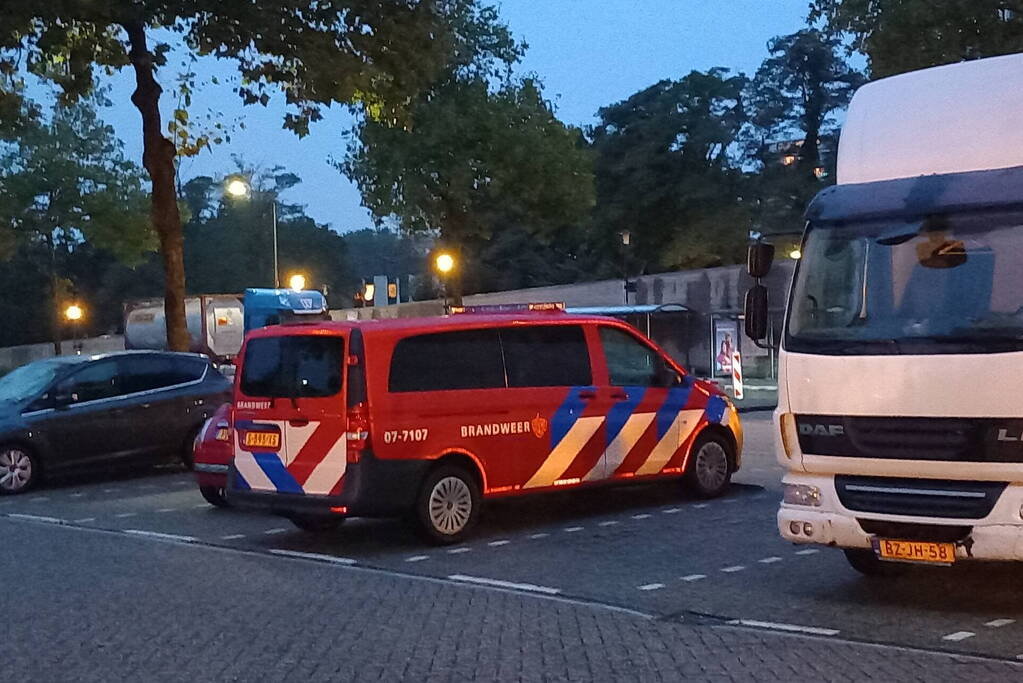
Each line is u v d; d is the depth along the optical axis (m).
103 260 70.06
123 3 20.08
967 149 8.38
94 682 6.93
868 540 8.23
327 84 21.31
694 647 7.48
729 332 31.03
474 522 11.62
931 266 8.09
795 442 8.55
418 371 11.28
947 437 7.81
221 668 7.18
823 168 52.84
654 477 13.17
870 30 25.12
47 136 45.91
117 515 14.19
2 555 11.44
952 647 7.35
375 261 111.50
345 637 7.91
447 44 23.36
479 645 7.62
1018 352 7.59
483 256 60.84
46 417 16.56
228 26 20.72
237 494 11.74
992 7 23.30
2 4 19.19
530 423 12.00
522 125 35.28
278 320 33.94
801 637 7.71
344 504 10.86
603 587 9.42
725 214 55.19
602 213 57.72
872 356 8.12
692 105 57.16
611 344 12.94
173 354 18.25
